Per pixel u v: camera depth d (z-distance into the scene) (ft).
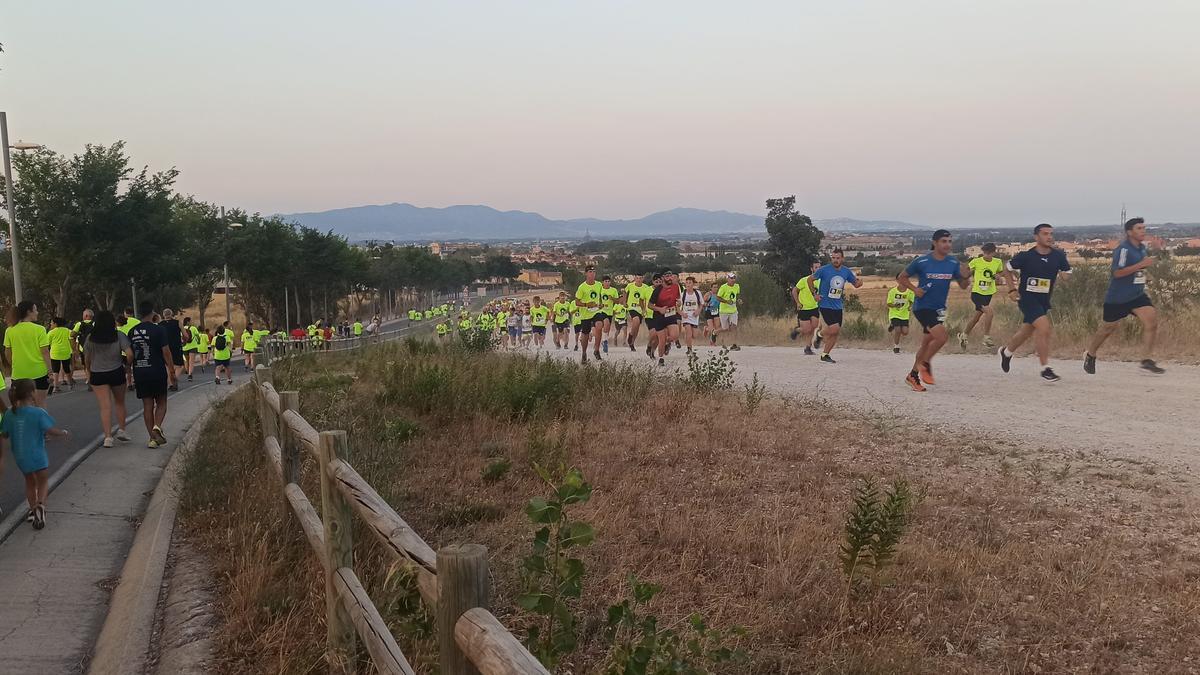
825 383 38.14
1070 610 13.38
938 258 33.99
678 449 25.23
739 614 13.75
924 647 12.48
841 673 11.62
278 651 12.94
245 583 14.74
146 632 14.34
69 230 115.75
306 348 59.77
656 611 13.92
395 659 9.05
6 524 21.18
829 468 22.52
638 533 17.93
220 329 66.74
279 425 20.06
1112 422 26.32
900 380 38.17
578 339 67.82
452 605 7.02
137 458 29.37
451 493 21.39
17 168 114.52
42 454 20.74
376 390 36.55
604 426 29.09
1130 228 34.45
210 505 20.51
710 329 70.85
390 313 342.64
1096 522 17.30
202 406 44.62
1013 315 61.41
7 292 131.54
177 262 130.00
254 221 184.55
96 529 20.93
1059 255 35.19
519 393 31.60
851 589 14.38
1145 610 13.28
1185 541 15.98
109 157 120.98
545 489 21.26
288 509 17.53
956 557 15.55
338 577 11.97
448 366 39.45
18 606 16.01
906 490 16.37
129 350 31.07
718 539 17.15
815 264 52.49
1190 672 11.40
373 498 10.49
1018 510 18.26
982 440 24.86
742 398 33.96
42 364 34.83
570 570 9.30
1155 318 34.78
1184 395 30.14
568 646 9.45
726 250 587.68
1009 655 12.19
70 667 13.71
